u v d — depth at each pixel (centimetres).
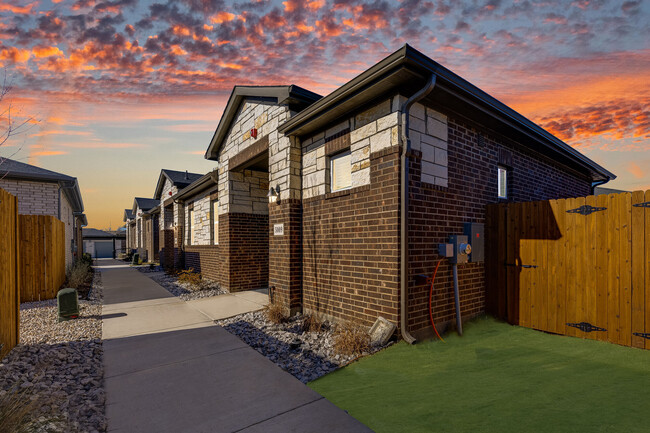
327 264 601
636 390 318
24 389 350
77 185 1293
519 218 571
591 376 354
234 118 948
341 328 527
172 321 646
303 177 678
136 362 437
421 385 353
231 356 455
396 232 471
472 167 605
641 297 430
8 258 457
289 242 663
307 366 421
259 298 837
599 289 471
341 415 301
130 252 3266
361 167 539
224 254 982
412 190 487
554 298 520
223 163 1023
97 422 293
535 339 493
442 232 535
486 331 536
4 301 440
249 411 311
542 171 828
